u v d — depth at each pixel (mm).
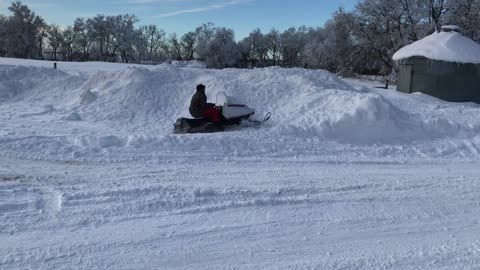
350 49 51125
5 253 4562
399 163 9219
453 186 7449
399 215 6066
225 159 8898
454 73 23109
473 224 5844
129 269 4410
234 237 5191
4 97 18016
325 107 12750
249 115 12195
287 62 99500
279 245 5051
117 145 9414
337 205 6348
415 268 4613
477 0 39156
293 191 6828
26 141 9133
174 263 4574
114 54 104938
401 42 42594
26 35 95062
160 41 106875
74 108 15164
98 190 6391
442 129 12055
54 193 6262
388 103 12055
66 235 5016
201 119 11844
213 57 89750
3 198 5945
